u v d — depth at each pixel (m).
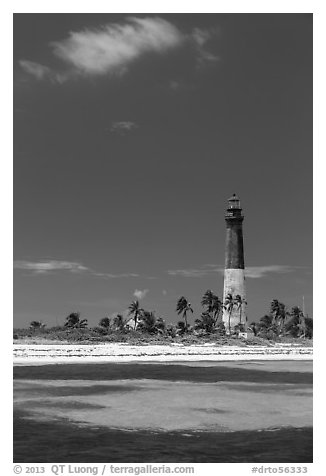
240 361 110.75
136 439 50.34
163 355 115.69
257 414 60.44
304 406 64.69
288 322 169.12
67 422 55.97
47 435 51.38
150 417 58.41
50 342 119.12
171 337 139.38
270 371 95.31
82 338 125.62
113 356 110.12
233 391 74.31
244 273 159.12
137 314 147.50
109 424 55.38
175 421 56.94
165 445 48.91
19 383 77.56
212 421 57.16
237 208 159.12
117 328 145.00
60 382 79.19
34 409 61.28
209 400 67.81
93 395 70.00
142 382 80.62
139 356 112.31
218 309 156.75
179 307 153.25
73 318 143.12
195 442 49.91
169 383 80.19
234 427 54.91
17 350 109.06
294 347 138.88
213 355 119.12
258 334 155.25
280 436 51.91
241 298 157.50
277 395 71.50
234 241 159.00
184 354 118.38
